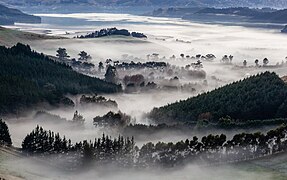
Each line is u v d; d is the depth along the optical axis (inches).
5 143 6988.2
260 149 6353.3
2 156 6166.3
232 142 6338.6
